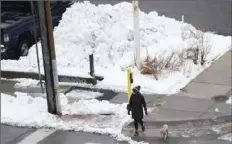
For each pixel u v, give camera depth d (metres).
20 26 53.78
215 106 40.47
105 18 54.78
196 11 67.44
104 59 50.44
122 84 45.69
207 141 35.25
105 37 52.62
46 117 40.56
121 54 50.75
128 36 52.91
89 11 55.78
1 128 39.50
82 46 52.56
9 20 54.53
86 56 51.50
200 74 47.09
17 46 53.97
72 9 56.91
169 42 52.94
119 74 47.81
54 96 40.59
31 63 51.62
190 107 40.50
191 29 54.94
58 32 54.31
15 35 53.09
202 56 48.78
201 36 51.72
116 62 50.00
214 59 50.47
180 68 47.97
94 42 52.62
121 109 40.84
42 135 37.94
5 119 40.59
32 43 55.84
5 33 52.06
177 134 36.53
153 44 52.34
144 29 54.25
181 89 44.09
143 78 46.16
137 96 35.91
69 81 47.38
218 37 56.31
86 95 44.66
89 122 39.31
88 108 41.53
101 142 36.12
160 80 45.81
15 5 56.81
